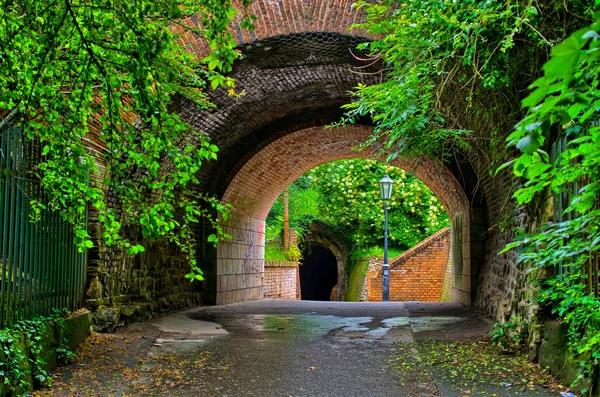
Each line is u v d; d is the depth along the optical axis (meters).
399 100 6.39
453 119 7.46
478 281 13.93
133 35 4.35
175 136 4.97
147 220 4.95
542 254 4.60
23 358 5.45
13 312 5.86
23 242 6.11
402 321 11.45
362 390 6.01
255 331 10.11
